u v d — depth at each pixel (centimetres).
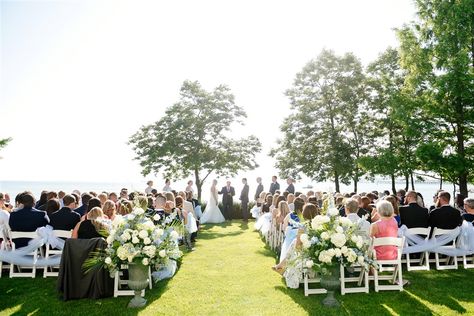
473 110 1245
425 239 710
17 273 680
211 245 1041
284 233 771
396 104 1421
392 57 1923
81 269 564
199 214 1370
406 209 719
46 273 683
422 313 497
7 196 969
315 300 556
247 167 2158
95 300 560
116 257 517
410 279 658
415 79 1373
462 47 1259
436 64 1309
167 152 2028
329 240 510
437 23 1319
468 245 713
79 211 811
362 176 2002
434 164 1245
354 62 2170
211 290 608
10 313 507
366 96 2066
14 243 673
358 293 585
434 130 1394
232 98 2173
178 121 2048
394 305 529
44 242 667
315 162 2103
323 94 2195
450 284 622
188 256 881
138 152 2148
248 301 554
